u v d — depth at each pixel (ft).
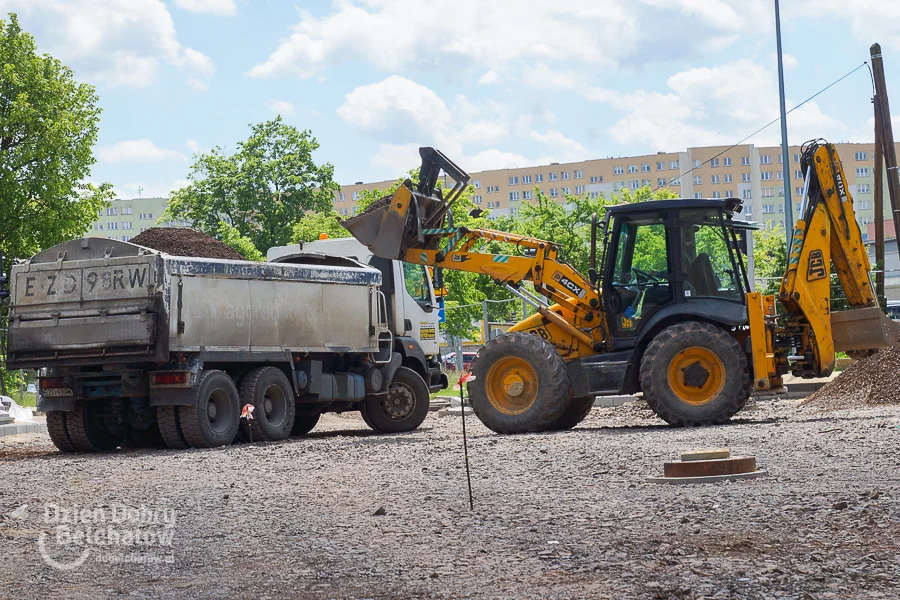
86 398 51.78
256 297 54.60
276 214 219.41
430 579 17.42
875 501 23.13
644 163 460.14
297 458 41.88
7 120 140.87
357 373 61.46
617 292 52.49
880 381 59.82
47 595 17.46
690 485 27.55
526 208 204.33
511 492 27.61
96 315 50.31
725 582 16.25
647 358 49.75
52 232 145.07
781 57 104.32
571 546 19.57
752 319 49.78
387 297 66.44
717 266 51.29
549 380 50.75
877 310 51.24
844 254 52.31
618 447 38.75
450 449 42.09
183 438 50.75
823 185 51.90
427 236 55.47
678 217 51.70
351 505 26.58
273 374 55.06
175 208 225.35
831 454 33.01
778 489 25.77
